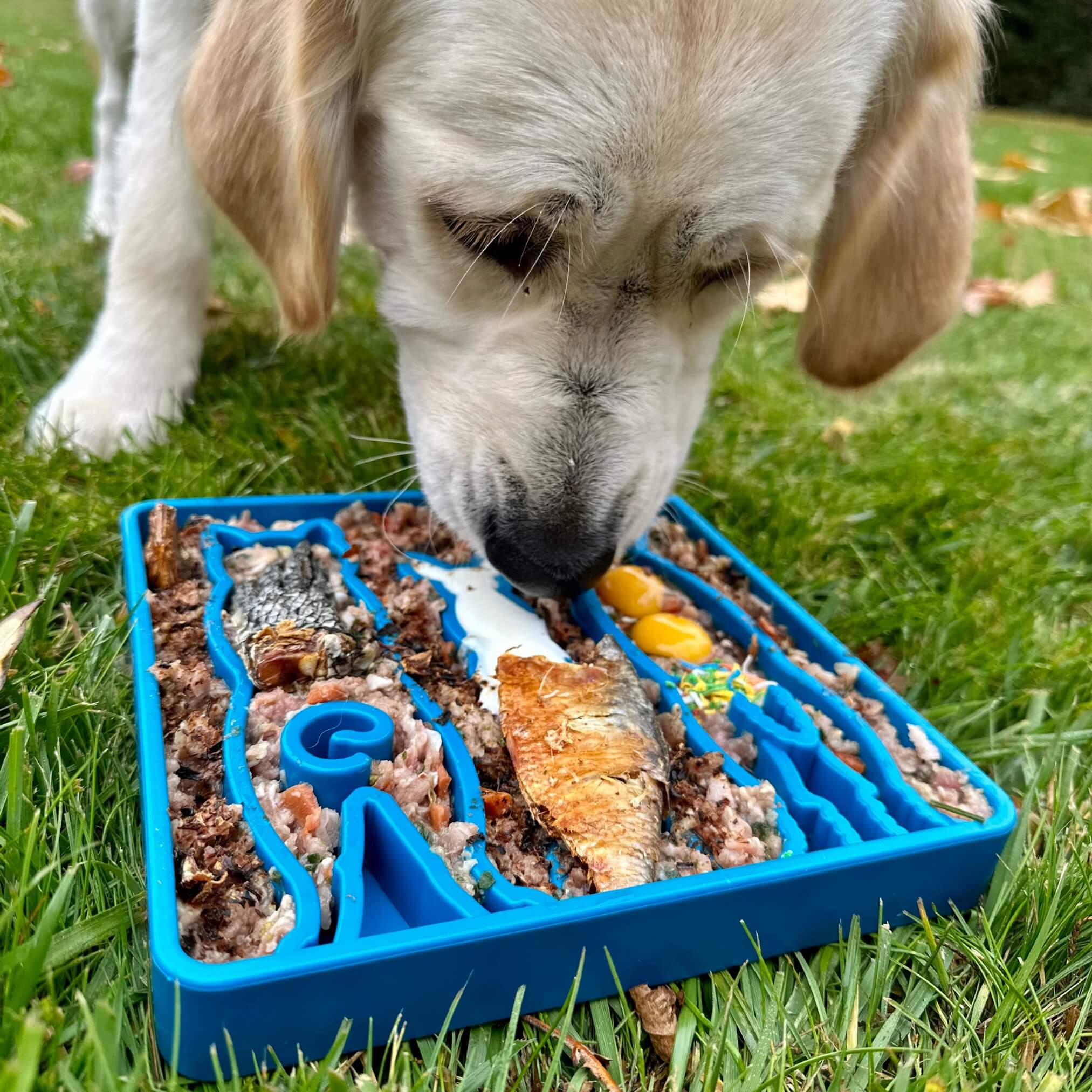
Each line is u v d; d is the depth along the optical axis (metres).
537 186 0.28
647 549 0.36
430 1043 0.22
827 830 0.26
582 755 0.26
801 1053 0.23
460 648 0.31
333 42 0.31
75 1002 0.21
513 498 0.31
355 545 0.34
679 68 0.27
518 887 0.23
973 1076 0.22
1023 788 0.31
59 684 0.27
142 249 0.40
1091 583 0.42
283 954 0.20
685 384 0.35
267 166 0.32
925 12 0.34
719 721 0.29
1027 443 0.55
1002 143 2.04
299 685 0.28
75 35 1.67
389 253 0.35
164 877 0.21
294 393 0.45
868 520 0.44
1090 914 0.25
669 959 0.23
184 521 0.34
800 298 0.76
